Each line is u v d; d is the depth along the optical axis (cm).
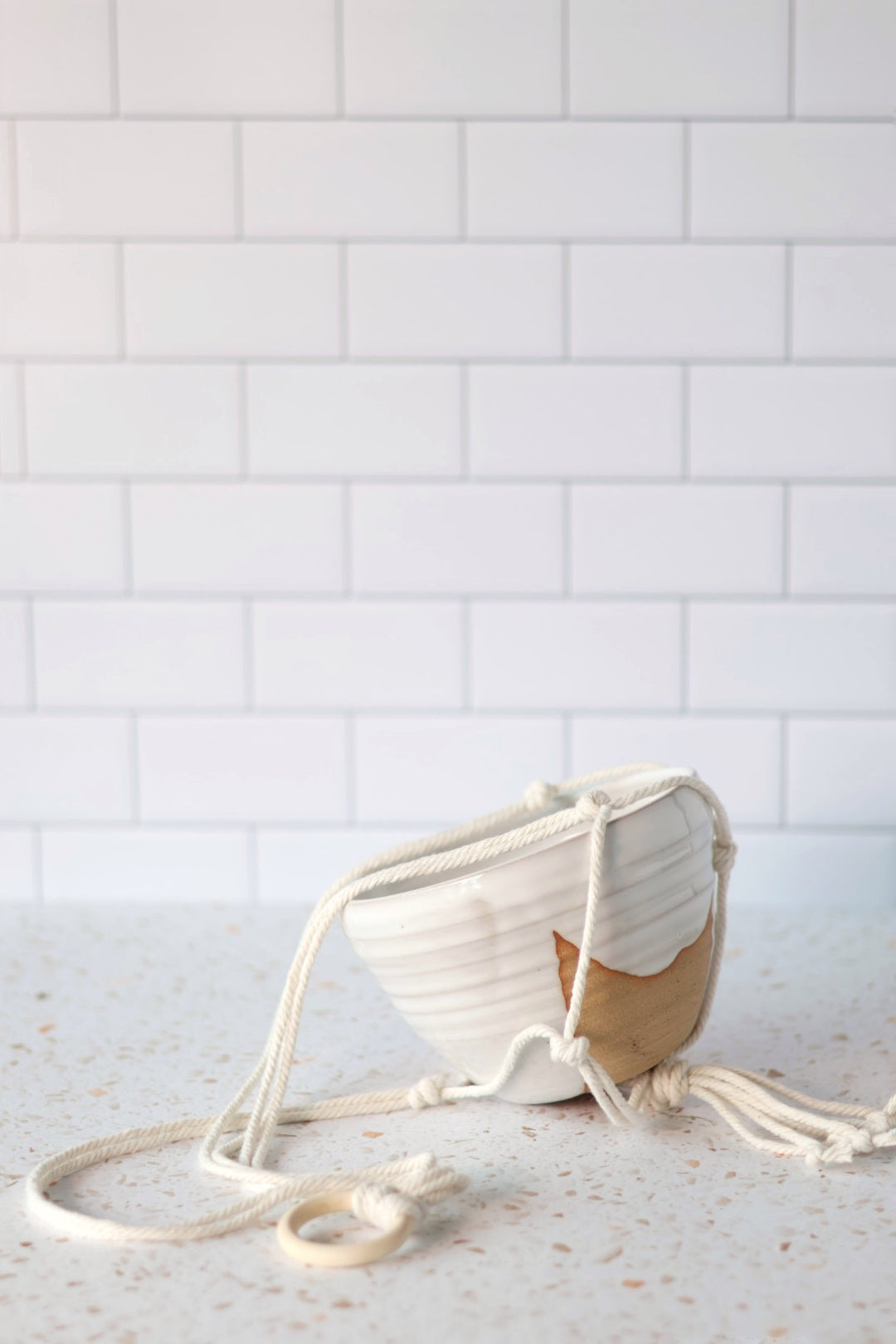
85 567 168
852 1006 148
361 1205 126
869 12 162
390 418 166
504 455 166
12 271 166
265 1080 134
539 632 167
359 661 168
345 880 135
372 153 164
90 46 164
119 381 167
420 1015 133
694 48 163
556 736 168
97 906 170
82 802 170
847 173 163
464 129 164
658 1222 126
